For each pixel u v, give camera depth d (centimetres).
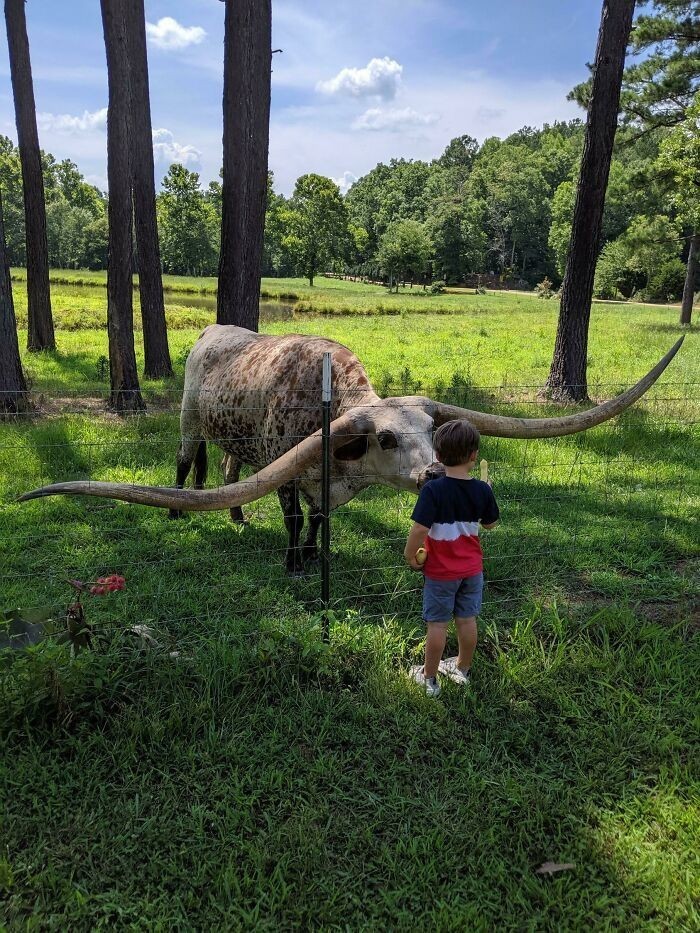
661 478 733
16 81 1466
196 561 498
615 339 2312
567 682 362
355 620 405
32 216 1565
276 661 364
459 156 15950
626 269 6184
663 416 1009
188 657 362
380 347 2067
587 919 234
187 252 8581
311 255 8469
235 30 832
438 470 340
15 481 664
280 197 10956
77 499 617
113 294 1037
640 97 2231
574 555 520
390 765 301
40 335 1648
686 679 362
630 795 287
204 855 252
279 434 478
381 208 11938
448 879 248
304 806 275
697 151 2458
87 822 265
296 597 454
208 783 289
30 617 344
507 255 9950
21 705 307
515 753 314
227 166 876
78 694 319
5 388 982
